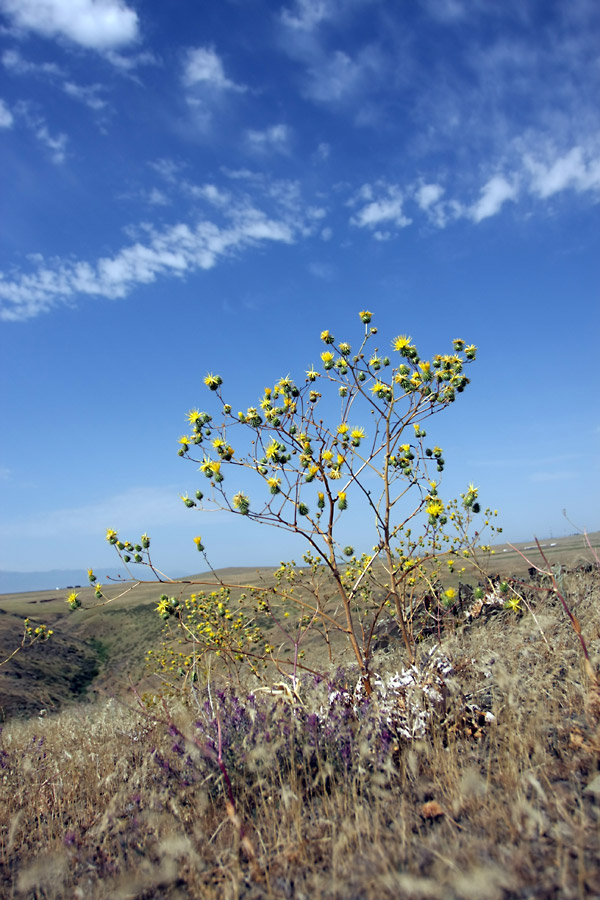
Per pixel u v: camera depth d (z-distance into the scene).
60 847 3.13
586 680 3.32
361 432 4.36
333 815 2.74
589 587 5.54
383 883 1.97
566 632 4.50
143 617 37.16
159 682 6.35
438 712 3.51
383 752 3.20
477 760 3.03
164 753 4.08
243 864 2.52
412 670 3.93
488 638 4.88
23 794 4.09
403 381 4.33
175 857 2.58
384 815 2.65
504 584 4.84
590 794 2.37
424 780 2.96
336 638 6.79
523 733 3.03
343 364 4.57
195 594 5.99
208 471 4.12
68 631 38.31
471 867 1.95
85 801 3.88
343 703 3.95
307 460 4.12
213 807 3.20
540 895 1.78
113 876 2.68
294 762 3.32
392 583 4.27
